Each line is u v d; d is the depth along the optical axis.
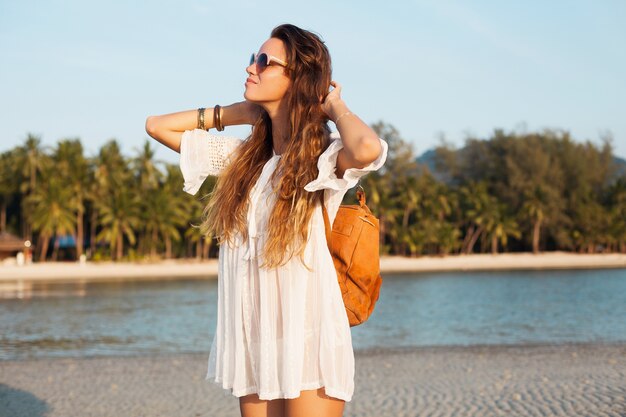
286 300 1.95
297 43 2.03
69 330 20.36
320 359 1.93
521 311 26.61
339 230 2.04
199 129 2.29
